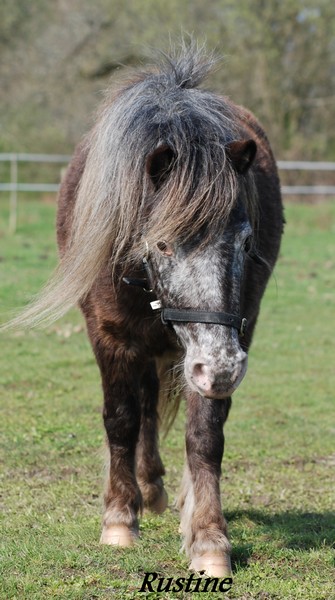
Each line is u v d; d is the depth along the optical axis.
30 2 33.44
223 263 4.21
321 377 10.84
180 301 4.25
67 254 4.97
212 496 4.89
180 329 4.39
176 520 6.06
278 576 4.76
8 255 18.39
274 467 7.43
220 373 4.12
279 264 18.83
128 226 4.56
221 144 4.41
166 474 7.25
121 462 5.33
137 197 4.54
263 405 9.54
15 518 5.91
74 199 5.66
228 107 5.01
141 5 31.20
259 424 8.79
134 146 4.61
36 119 33.50
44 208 26.47
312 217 25.09
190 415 4.98
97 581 4.58
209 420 4.93
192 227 4.18
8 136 32.72
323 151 30.59
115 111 4.91
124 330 5.05
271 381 10.60
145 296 4.86
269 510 6.27
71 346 12.05
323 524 5.84
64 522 5.84
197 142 4.39
